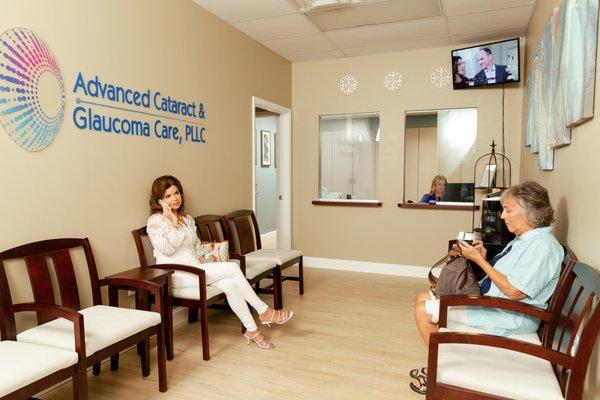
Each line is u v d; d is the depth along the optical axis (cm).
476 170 445
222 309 354
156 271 245
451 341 150
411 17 366
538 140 285
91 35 241
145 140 285
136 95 275
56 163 223
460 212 452
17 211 204
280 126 517
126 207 270
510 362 159
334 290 415
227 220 367
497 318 183
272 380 234
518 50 385
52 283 217
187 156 328
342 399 215
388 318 334
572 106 175
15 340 185
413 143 481
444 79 452
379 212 487
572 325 152
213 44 359
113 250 260
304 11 351
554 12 220
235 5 340
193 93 334
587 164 167
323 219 516
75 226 235
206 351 257
